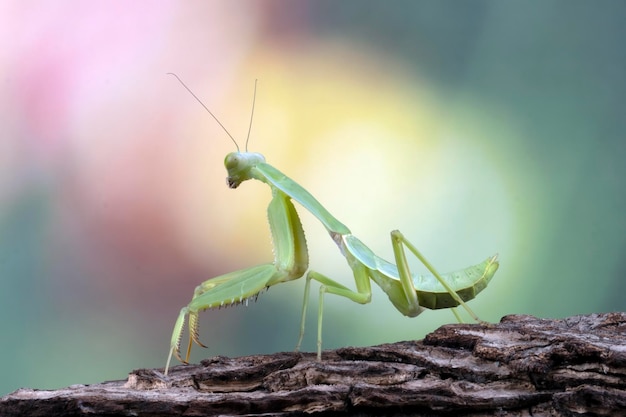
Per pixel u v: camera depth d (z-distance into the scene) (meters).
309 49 0.55
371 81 0.55
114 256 0.51
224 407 0.32
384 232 0.52
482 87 0.55
